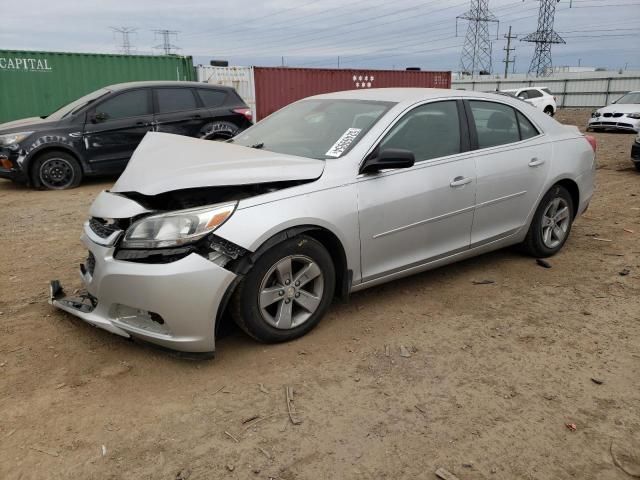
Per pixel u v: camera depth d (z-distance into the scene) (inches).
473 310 161.0
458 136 170.1
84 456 98.9
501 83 1898.4
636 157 406.6
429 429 107.3
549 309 162.6
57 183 365.1
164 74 597.3
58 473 94.8
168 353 127.0
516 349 138.6
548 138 197.3
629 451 101.5
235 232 121.6
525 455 100.3
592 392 120.2
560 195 202.1
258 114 667.4
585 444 103.5
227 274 121.1
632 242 229.9
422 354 135.6
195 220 120.3
